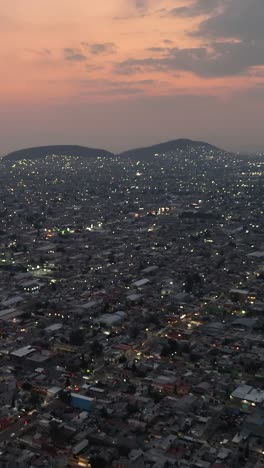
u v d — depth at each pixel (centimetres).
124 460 15888
